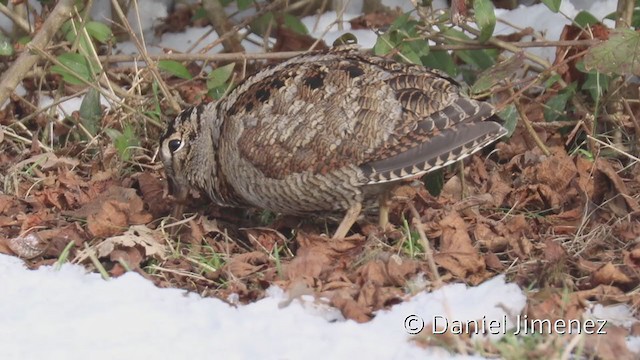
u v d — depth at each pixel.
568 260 9.67
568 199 11.12
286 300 9.01
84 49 12.86
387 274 9.38
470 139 9.80
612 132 12.30
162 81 12.49
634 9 12.62
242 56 12.65
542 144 11.79
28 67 12.45
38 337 8.36
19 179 11.86
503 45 12.12
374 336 8.39
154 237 10.36
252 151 10.24
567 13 13.85
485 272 9.59
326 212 10.62
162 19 15.25
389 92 9.95
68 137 12.80
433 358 8.00
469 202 10.89
